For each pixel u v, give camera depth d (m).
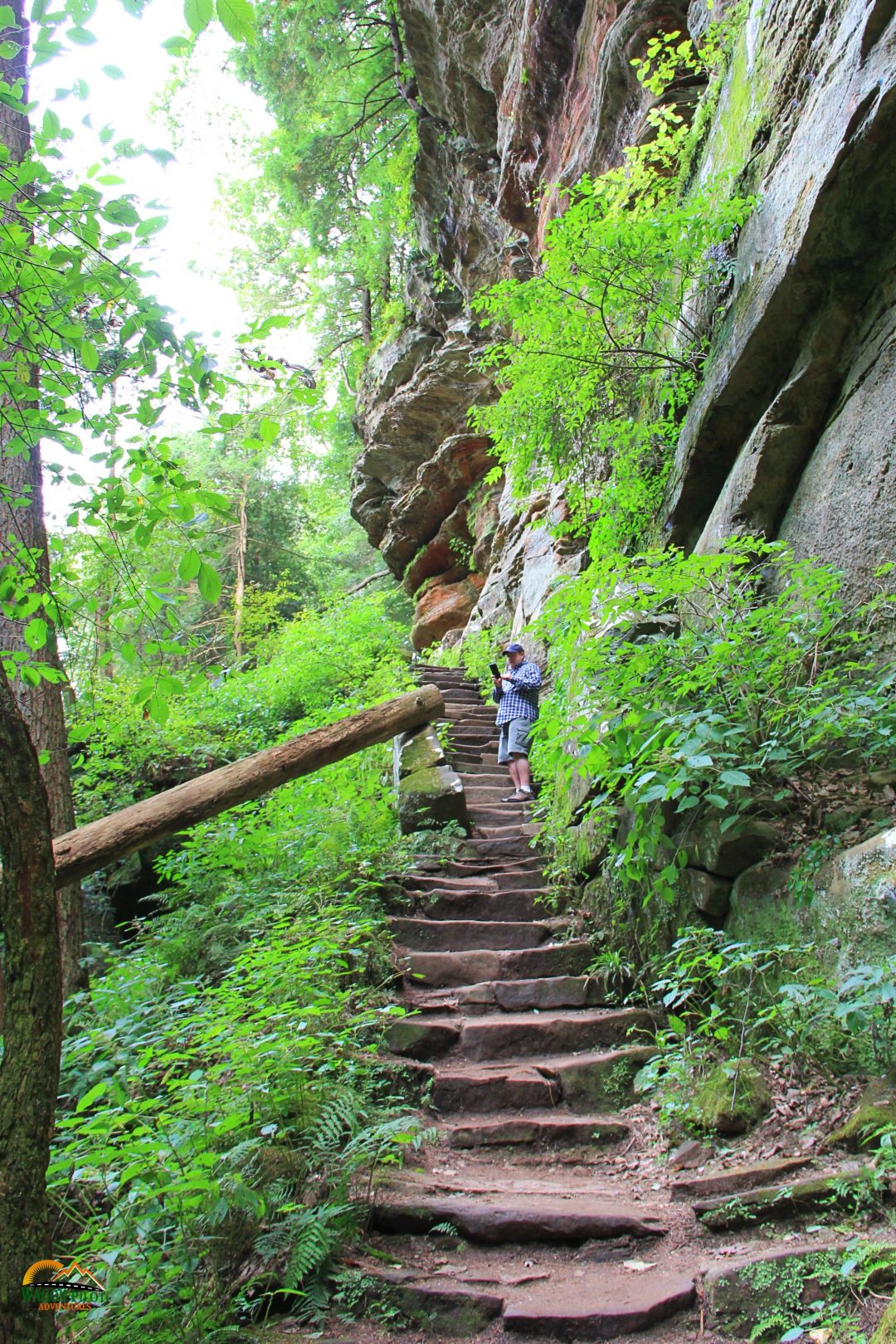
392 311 17.80
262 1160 2.76
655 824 3.72
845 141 3.93
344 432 21.78
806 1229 2.43
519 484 7.17
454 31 11.94
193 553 2.86
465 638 13.45
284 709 11.10
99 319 2.69
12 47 2.20
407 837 6.18
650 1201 2.85
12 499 3.18
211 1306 2.29
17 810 1.68
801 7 4.81
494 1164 3.30
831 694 3.74
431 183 14.72
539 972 4.67
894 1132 2.46
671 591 4.13
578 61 9.33
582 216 5.56
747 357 4.90
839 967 2.97
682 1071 3.40
